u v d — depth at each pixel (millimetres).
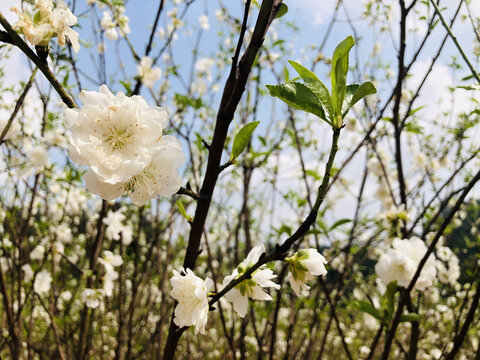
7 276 3752
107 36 3254
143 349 3861
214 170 1030
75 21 1034
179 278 1061
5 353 3461
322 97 923
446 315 3871
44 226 3443
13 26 949
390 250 2043
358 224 3213
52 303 3273
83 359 2926
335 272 3711
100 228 2934
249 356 4023
